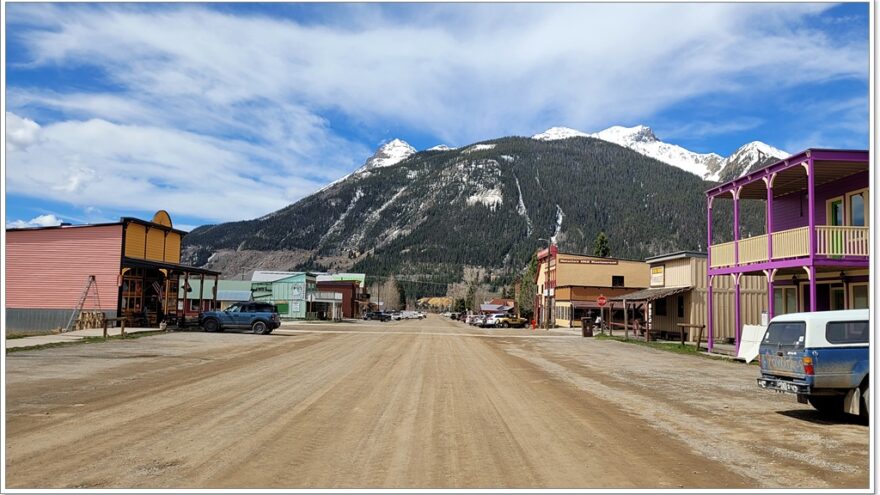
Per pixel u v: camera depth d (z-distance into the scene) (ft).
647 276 204.13
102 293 119.03
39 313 119.03
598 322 177.99
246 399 39.50
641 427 32.50
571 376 55.98
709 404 40.50
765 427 32.94
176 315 121.90
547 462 25.07
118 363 58.85
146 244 129.49
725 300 113.39
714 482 22.61
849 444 29.12
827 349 34.55
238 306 118.93
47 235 120.78
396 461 24.94
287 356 71.10
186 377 50.01
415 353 79.56
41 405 36.04
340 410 36.19
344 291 339.77
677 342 110.42
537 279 255.09
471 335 135.23
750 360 69.00
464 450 26.91
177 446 26.68
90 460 24.26
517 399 41.68
